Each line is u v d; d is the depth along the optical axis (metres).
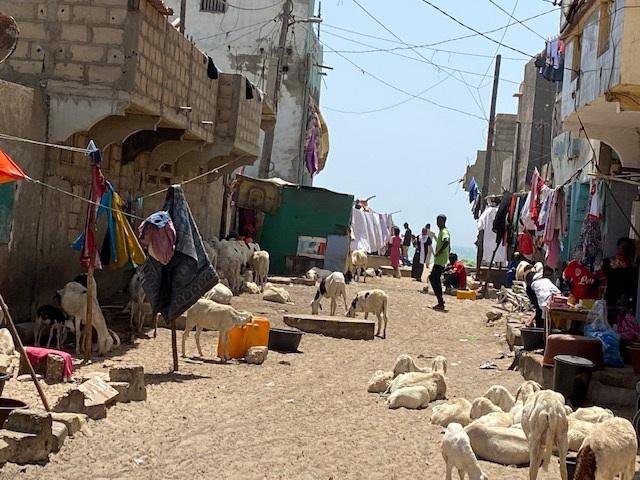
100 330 13.69
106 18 15.30
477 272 33.75
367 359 15.96
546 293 16.30
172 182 22.94
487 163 37.12
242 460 8.71
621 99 13.30
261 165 32.66
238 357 14.95
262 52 41.88
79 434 9.11
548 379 12.73
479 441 9.16
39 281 15.37
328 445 9.45
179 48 18.17
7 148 13.80
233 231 28.17
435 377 12.19
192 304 13.21
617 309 14.76
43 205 15.29
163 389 11.86
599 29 14.22
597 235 18.16
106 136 16.72
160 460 8.55
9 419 8.24
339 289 20.31
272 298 22.55
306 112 42.19
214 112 22.17
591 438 7.53
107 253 13.95
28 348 11.70
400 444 9.62
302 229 31.05
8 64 15.47
